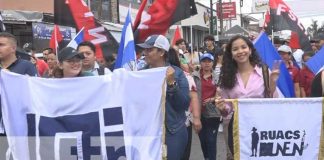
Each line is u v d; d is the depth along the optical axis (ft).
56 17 24.09
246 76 16.70
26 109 15.89
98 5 76.84
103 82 15.43
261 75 16.60
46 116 15.75
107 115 15.40
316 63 21.75
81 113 15.55
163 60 16.87
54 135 15.67
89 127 15.51
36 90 15.83
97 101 15.48
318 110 15.53
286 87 20.25
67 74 16.49
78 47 19.88
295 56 34.96
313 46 37.60
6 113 16.07
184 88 16.40
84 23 23.86
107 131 15.42
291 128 15.64
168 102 16.19
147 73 15.07
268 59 20.25
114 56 23.99
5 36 17.48
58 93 15.70
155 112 15.08
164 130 15.14
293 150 15.70
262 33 20.39
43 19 50.72
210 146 24.40
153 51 16.63
